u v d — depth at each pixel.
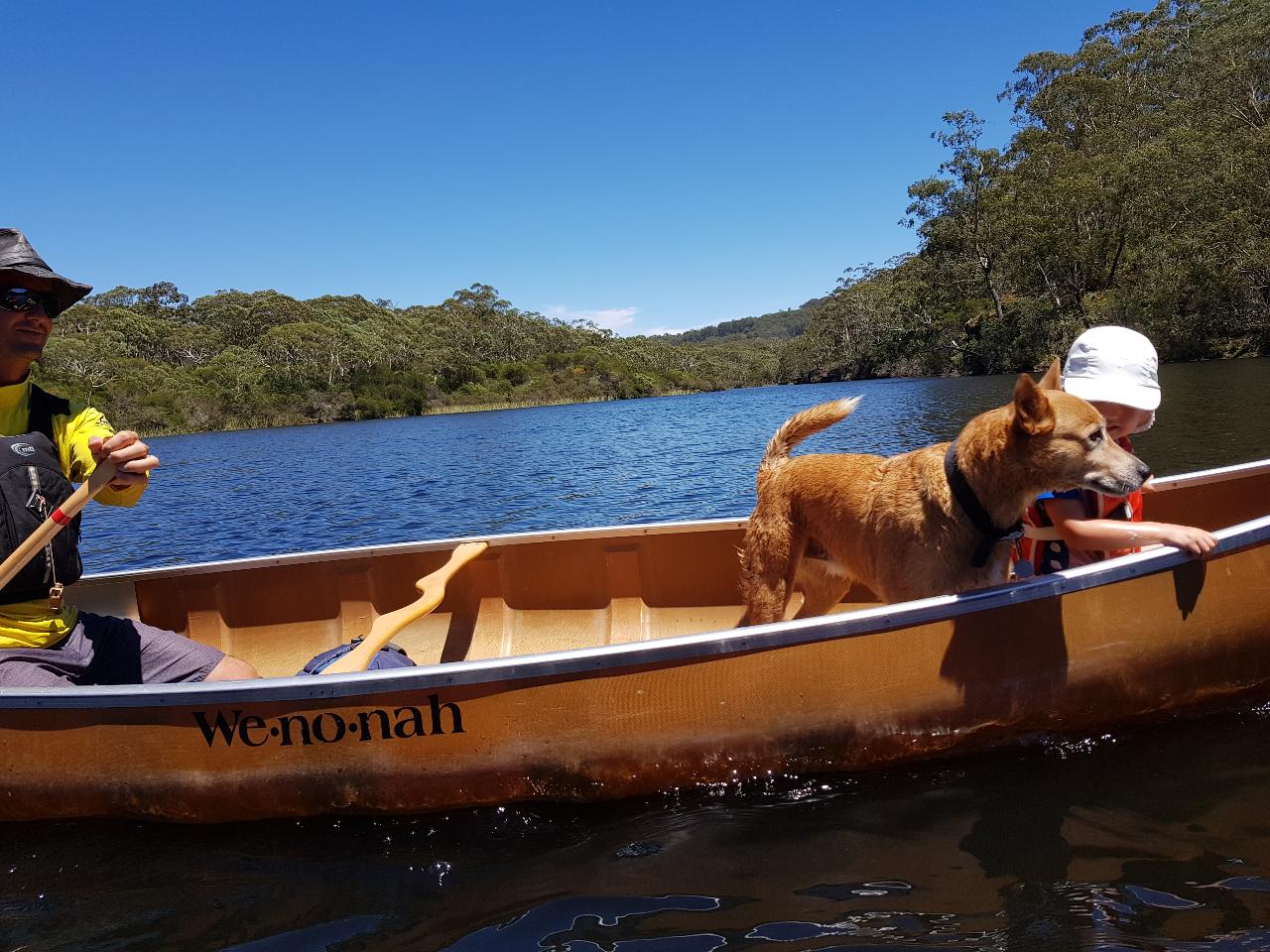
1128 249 49.25
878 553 3.33
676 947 2.13
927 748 2.85
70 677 3.16
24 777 2.93
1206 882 2.17
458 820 2.84
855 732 2.79
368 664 3.39
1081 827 2.48
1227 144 43.53
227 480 20.44
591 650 2.71
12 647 3.08
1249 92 50.34
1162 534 2.80
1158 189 45.44
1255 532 2.83
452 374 104.12
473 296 151.38
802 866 2.44
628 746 2.76
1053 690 2.82
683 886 2.40
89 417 3.43
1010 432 2.93
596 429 32.91
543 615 4.64
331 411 84.31
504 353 128.25
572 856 2.60
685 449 20.48
